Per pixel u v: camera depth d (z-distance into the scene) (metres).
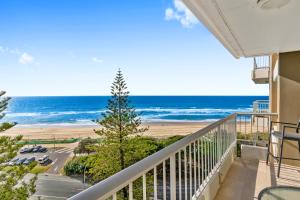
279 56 4.03
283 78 4.00
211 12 2.18
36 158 18.66
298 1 1.89
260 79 8.79
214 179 2.77
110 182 0.80
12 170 10.88
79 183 14.14
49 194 12.54
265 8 2.03
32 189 11.14
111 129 13.88
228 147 3.76
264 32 2.78
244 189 2.96
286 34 2.86
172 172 1.55
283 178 3.32
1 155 10.95
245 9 2.09
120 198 5.72
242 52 3.88
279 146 3.97
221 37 2.96
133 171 0.96
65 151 21.06
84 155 17.08
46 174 15.58
